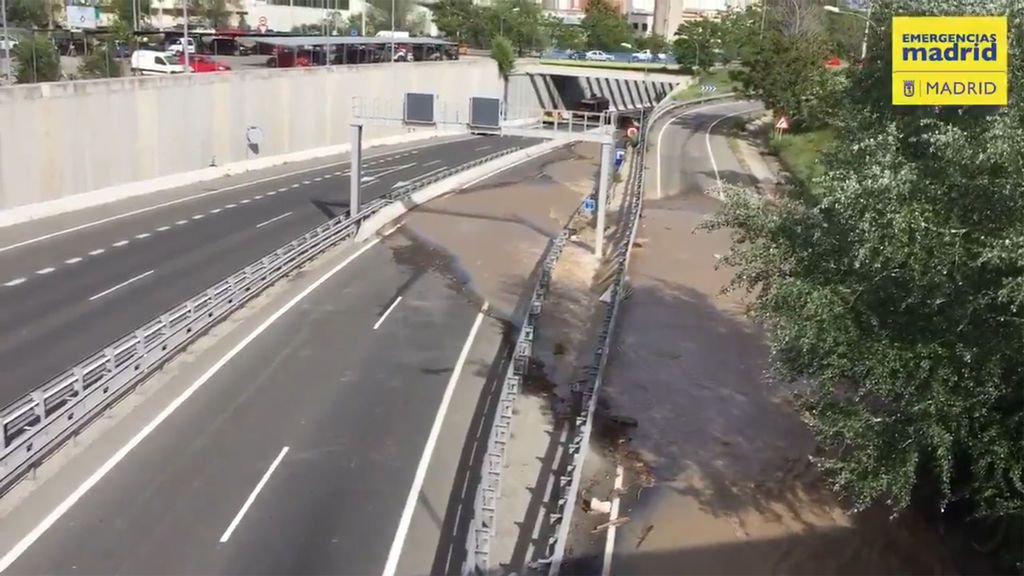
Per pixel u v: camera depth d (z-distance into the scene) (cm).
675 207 4797
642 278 3509
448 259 3766
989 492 1334
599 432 2205
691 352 2778
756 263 1616
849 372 1447
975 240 1290
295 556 1566
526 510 1844
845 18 5588
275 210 4459
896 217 1279
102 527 1603
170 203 4488
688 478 1991
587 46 12331
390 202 4484
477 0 12212
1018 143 1239
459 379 2484
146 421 2050
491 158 6103
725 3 14050
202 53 7600
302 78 6425
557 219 4672
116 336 2519
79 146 4309
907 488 1332
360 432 2084
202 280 3131
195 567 1504
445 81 8406
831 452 2009
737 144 6656
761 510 1856
